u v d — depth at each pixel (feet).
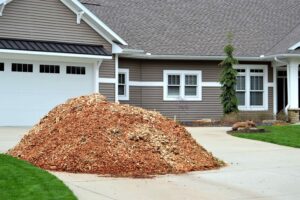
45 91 71.97
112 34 76.89
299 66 93.04
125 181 33.09
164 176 35.09
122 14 94.68
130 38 87.56
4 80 69.00
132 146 37.88
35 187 28.78
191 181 33.73
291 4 105.60
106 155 36.81
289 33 93.81
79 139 38.32
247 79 91.61
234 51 89.61
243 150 49.37
